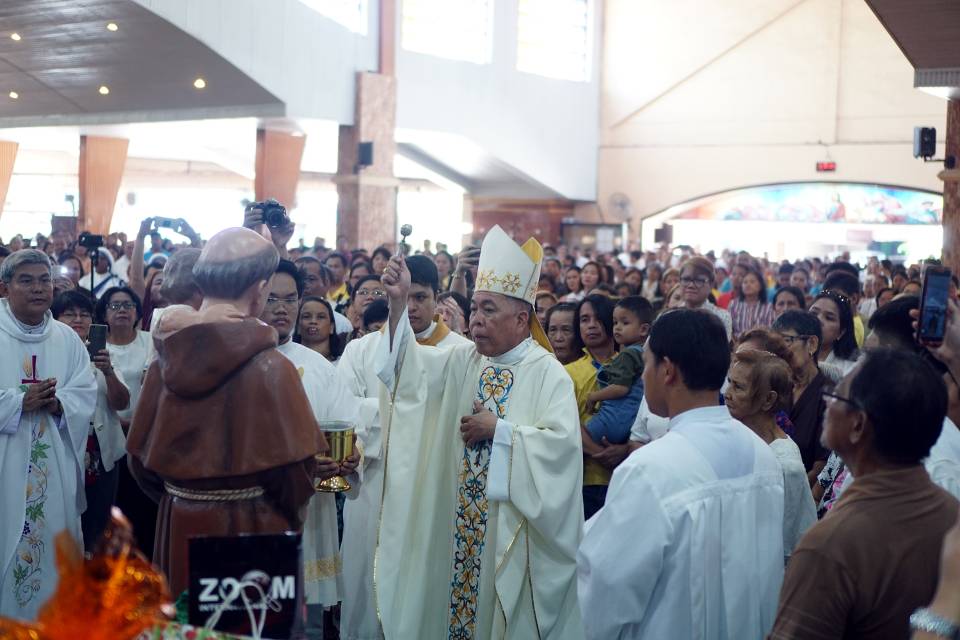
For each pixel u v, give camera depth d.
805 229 22.70
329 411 3.93
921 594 1.82
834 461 3.45
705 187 23.48
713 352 2.38
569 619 3.27
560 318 4.89
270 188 18.45
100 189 21.23
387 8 18.28
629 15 24.03
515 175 23.73
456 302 5.13
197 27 14.73
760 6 22.70
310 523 3.85
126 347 4.96
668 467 2.31
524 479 3.21
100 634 1.53
